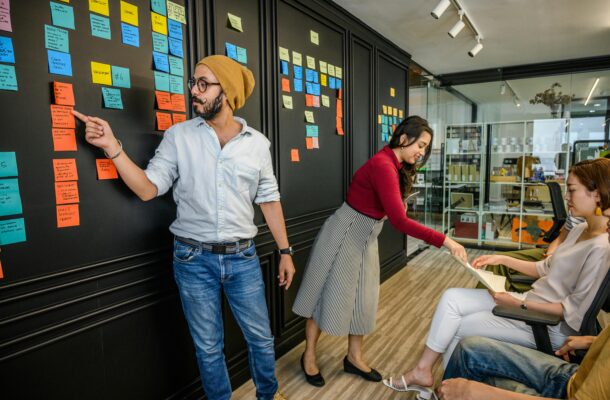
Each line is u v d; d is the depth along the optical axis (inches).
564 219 120.7
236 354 79.3
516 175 187.9
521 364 47.9
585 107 202.5
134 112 56.6
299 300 76.8
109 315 55.3
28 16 44.6
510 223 202.7
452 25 128.3
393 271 153.6
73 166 49.7
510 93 211.9
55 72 47.2
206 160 53.0
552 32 139.6
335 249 73.5
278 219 64.2
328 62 106.0
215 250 55.2
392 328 104.5
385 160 70.0
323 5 102.2
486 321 62.9
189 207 54.6
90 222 52.1
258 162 57.8
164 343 63.8
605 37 146.6
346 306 73.9
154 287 61.7
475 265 70.9
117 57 54.1
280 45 86.8
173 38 62.2
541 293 61.5
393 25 127.6
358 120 124.6
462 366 51.4
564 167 182.2
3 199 43.5
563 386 44.1
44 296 47.8
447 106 210.8
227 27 72.5
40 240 47.0
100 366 54.6
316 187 102.7
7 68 43.0
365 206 72.4
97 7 51.4
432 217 206.2
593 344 40.1
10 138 43.7
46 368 48.4
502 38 146.7
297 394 75.5
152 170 51.8
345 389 77.2
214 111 51.3
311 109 98.8
